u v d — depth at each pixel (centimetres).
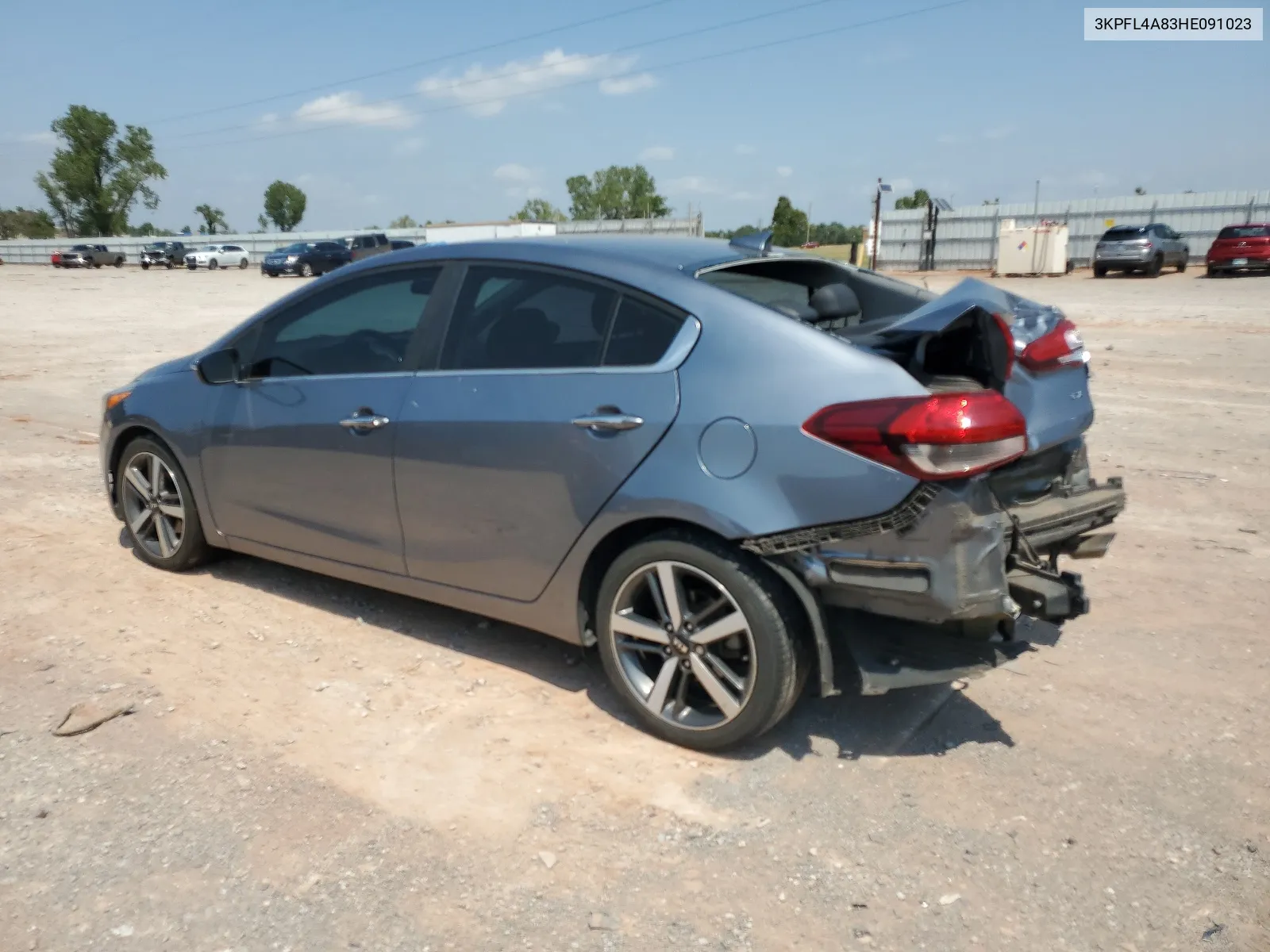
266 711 349
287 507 418
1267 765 321
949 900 257
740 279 346
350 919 247
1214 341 1421
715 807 296
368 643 406
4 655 388
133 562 496
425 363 371
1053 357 359
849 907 254
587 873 266
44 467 702
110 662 384
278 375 418
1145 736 338
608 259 343
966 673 303
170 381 464
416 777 309
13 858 267
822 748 329
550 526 336
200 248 5678
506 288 359
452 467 355
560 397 331
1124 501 379
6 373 1208
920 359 304
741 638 309
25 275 4475
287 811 290
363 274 400
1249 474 674
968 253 3725
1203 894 260
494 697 362
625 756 323
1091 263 3250
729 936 243
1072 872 268
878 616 313
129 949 236
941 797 302
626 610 333
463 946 238
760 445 292
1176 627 427
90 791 298
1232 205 3262
